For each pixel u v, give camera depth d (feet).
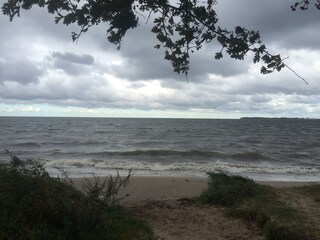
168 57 13.17
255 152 97.91
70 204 18.38
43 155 87.97
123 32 11.39
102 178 49.06
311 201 26.73
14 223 15.52
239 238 21.77
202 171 60.64
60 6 10.81
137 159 80.23
